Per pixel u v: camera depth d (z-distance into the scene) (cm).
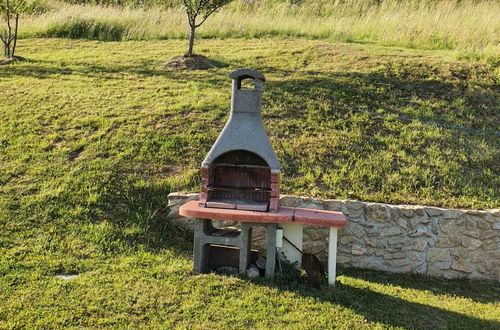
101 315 479
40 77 1214
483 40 1481
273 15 1981
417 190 773
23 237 652
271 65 1288
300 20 1853
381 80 1139
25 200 727
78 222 698
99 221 711
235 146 585
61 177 784
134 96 1067
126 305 497
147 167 823
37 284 538
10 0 1424
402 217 708
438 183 791
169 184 786
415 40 1561
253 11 2064
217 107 998
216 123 940
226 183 621
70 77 1209
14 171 792
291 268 599
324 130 922
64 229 680
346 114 982
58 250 632
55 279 552
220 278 566
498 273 704
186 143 879
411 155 858
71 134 904
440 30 1597
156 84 1150
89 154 845
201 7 1320
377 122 956
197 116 962
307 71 1221
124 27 1755
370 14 1927
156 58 1386
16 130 914
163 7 2169
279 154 846
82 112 985
